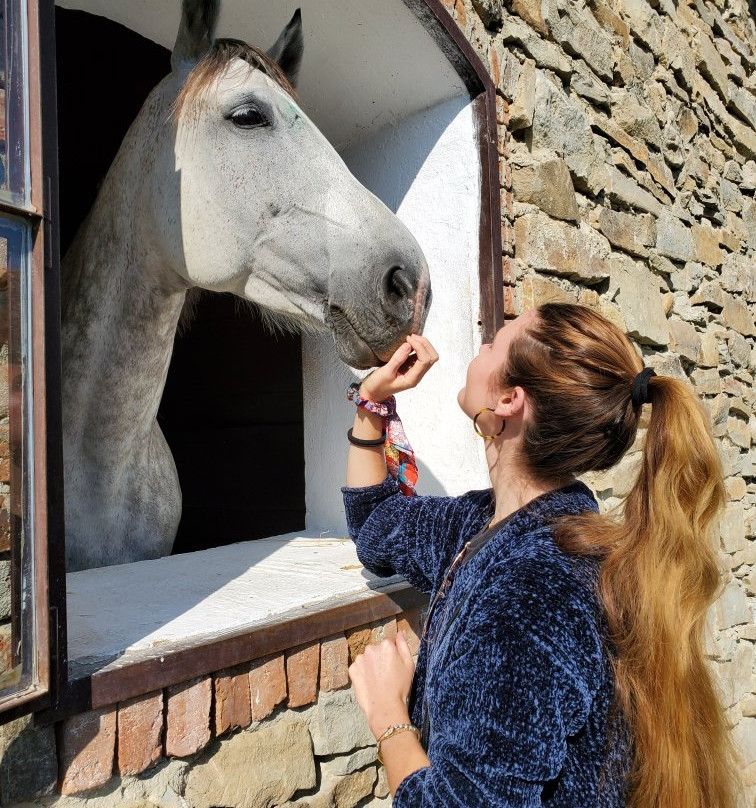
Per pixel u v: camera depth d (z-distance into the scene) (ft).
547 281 7.16
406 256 4.88
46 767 2.84
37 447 2.77
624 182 8.76
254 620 3.86
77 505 5.97
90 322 6.07
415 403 6.98
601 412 2.75
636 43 9.69
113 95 9.79
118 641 3.40
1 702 2.59
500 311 6.43
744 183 12.56
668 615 2.37
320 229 5.02
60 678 2.82
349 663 4.34
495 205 6.49
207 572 5.24
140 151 5.79
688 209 10.57
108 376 5.97
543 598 2.32
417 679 3.05
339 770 4.21
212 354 10.67
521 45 7.27
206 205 5.31
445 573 3.33
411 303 4.84
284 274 5.19
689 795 2.35
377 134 7.34
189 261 5.49
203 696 3.45
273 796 3.76
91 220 6.31
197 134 5.28
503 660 2.22
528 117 7.18
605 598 2.41
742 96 12.67
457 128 6.66
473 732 2.18
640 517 2.62
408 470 4.29
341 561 5.68
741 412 11.18
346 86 6.81
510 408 2.93
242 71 5.23
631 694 2.37
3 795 2.71
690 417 2.66
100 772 3.02
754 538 11.00
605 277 8.07
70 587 4.73
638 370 2.88
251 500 10.07
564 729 2.16
